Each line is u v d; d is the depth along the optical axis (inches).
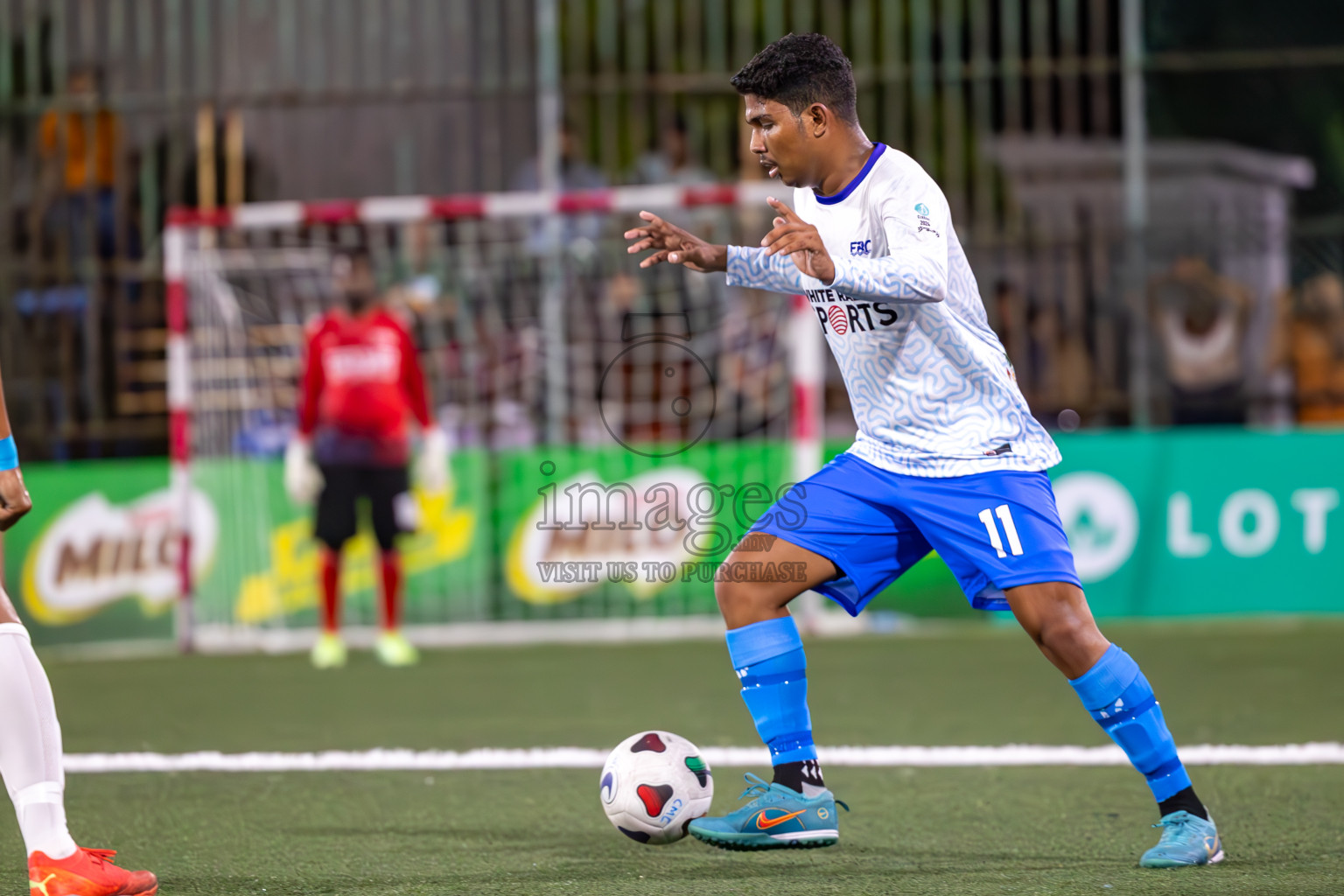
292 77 1290.6
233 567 1173.1
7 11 1242.0
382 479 1062.4
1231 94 1552.7
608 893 442.3
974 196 1294.3
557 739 734.5
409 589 1185.4
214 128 1269.7
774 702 484.4
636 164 1315.2
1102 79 1259.2
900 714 796.0
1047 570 454.0
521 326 1216.8
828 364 1278.3
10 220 1222.3
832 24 1274.6
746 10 1304.1
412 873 472.7
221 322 1179.9
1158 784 472.1
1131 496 1182.3
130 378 1231.5
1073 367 1220.5
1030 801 577.9
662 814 492.4
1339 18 1545.3
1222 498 1181.7
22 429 1218.6
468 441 1219.9
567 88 1218.6
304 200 1318.9
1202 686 876.0
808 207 469.4
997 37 1364.4
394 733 760.3
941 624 1178.6
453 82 1325.0
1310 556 1177.4
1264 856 480.4
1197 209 1314.0
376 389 1057.5
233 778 647.1
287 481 1147.9
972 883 449.7
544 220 1216.2
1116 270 1213.7
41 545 1152.8
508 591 1186.6
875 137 1255.5
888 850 496.4
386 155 1326.3
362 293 1065.5
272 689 935.0
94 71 1259.8
